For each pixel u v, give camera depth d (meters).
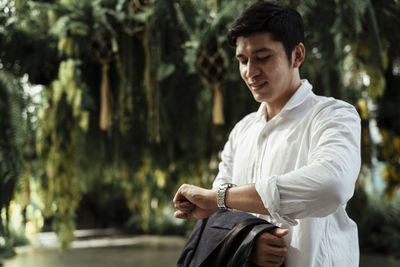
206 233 0.91
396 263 4.80
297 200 0.75
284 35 0.86
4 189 2.53
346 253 0.94
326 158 0.77
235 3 2.27
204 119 3.01
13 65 2.71
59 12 2.52
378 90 2.16
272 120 0.96
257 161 0.99
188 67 2.65
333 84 2.41
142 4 2.52
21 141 2.61
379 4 2.07
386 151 3.06
